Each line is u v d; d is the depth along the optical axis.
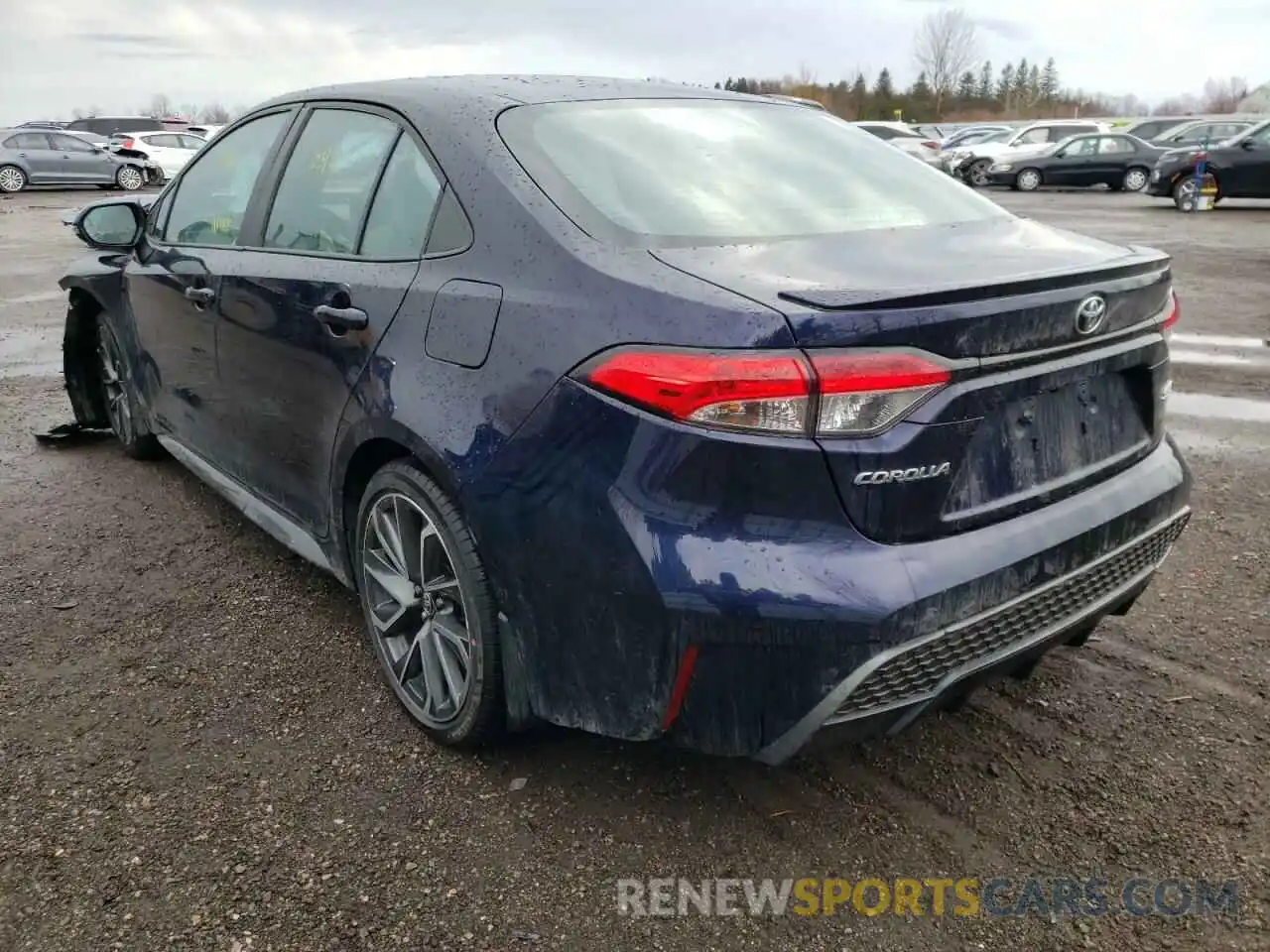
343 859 2.28
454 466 2.31
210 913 2.13
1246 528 4.04
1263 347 7.30
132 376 4.45
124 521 4.18
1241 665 3.05
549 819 2.41
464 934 2.08
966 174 27.34
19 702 2.87
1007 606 2.12
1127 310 2.32
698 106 3.01
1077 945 2.06
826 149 2.99
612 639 2.09
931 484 1.99
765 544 1.93
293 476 3.17
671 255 2.16
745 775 2.57
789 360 1.86
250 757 2.64
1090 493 2.34
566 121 2.68
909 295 1.89
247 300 3.19
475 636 2.42
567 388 2.08
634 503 2.00
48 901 2.15
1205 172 18.47
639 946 2.06
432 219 2.58
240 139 3.65
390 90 2.99
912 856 2.31
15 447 5.14
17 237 15.31
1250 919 2.12
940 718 2.81
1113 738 2.71
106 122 35.78
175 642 3.22
